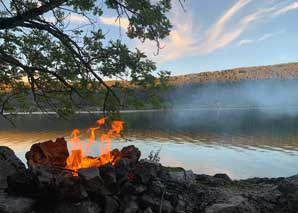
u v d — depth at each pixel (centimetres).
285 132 3134
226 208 198
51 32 228
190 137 2748
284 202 221
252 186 256
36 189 177
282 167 1609
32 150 215
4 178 190
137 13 232
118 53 233
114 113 238
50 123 4038
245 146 2262
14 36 252
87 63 233
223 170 1545
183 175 232
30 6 245
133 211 193
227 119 4966
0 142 2228
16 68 254
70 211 174
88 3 219
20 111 267
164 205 202
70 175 190
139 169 213
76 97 254
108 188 192
